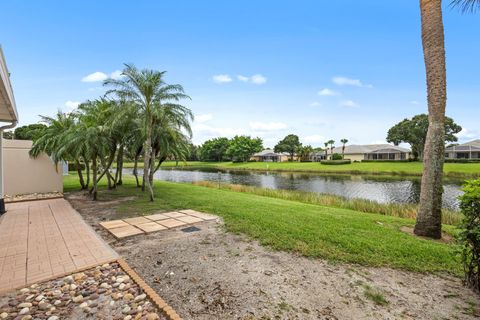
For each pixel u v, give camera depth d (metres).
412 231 5.64
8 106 5.04
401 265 3.48
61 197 9.55
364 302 2.60
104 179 17.91
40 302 2.50
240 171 40.69
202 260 3.61
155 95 8.88
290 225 5.39
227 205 7.90
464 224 3.01
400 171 30.34
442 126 5.20
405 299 2.69
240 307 2.47
